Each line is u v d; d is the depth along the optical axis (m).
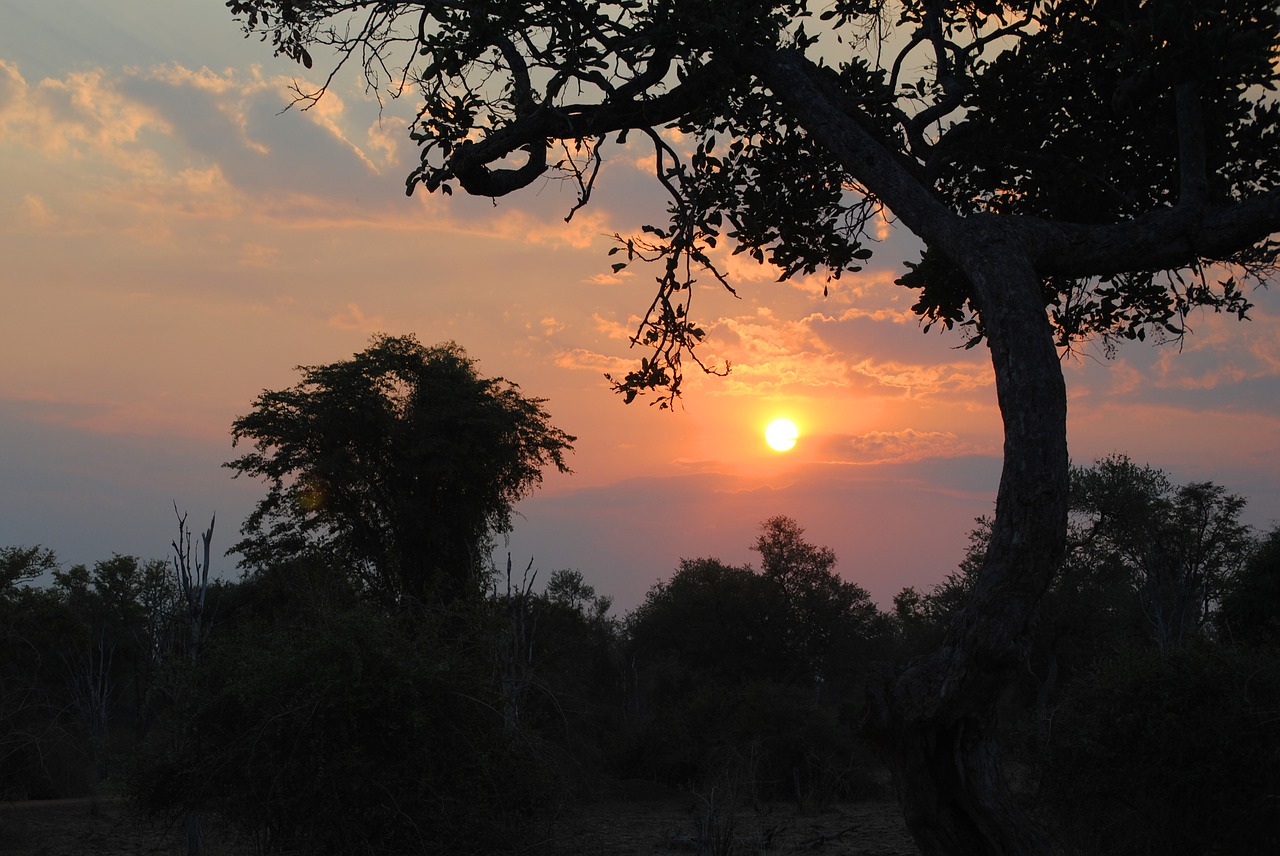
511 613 16.02
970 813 4.36
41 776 27.00
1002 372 4.80
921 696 4.38
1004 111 6.90
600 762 31.20
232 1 7.26
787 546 60.44
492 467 35.66
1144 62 6.11
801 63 6.73
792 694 32.19
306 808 11.15
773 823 21.27
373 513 34.12
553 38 6.74
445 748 11.73
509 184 7.09
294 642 11.90
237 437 33.91
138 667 27.45
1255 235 5.62
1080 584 32.94
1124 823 10.64
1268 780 9.65
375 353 34.94
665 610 59.97
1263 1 6.08
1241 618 23.81
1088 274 5.75
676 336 7.52
